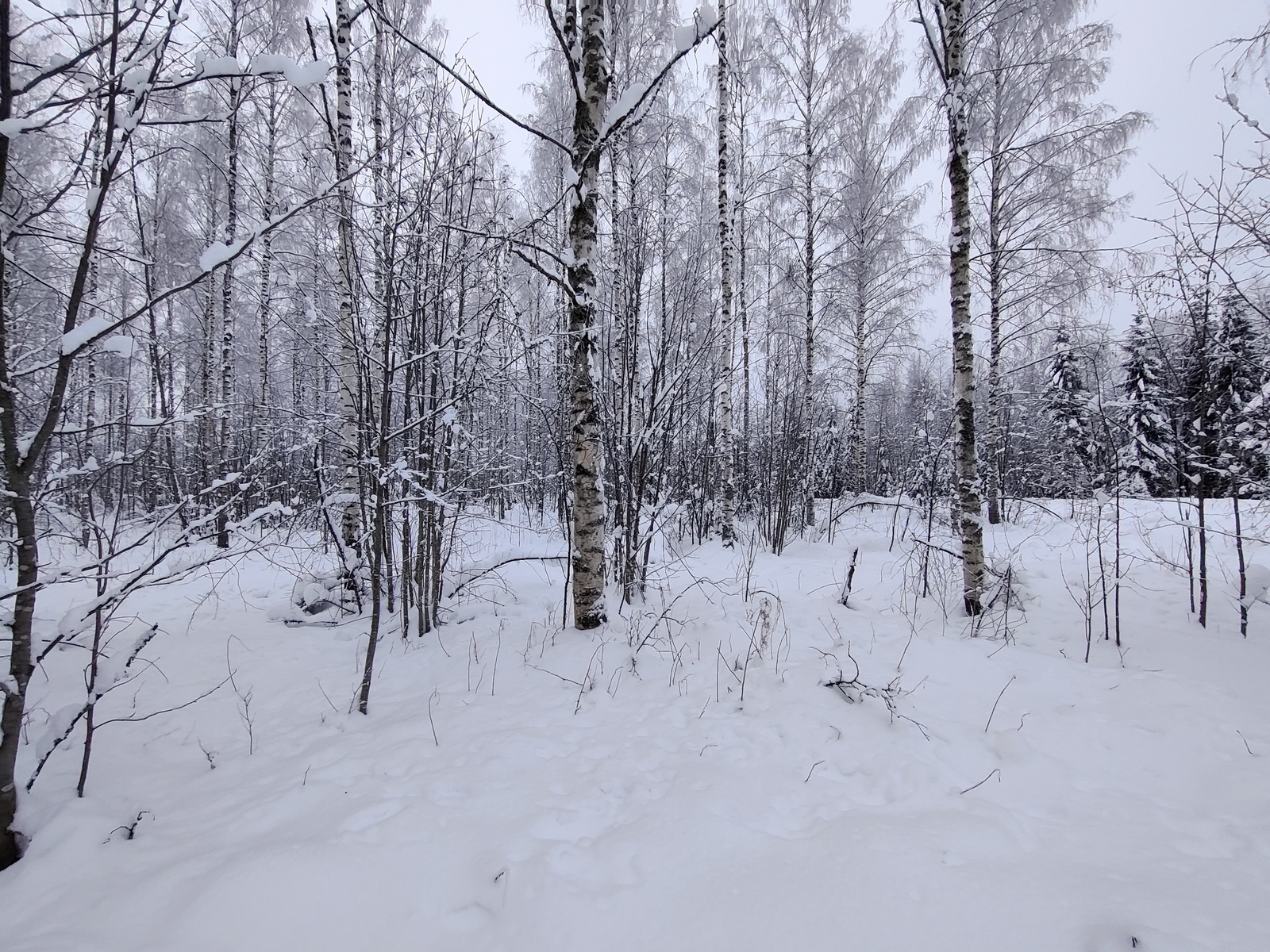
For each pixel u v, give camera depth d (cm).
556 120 898
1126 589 537
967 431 506
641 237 590
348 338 403
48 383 335
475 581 612
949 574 594
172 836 235
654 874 203
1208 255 428
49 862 211
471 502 630
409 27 771
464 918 190
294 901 190
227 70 221
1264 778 255
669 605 536
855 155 1216
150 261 302
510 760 285
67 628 230
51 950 173
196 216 1030
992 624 479
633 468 579
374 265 453
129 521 273
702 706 344
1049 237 969
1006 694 355
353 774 276
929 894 183
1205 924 167
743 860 209
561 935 180
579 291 436
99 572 260
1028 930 167
